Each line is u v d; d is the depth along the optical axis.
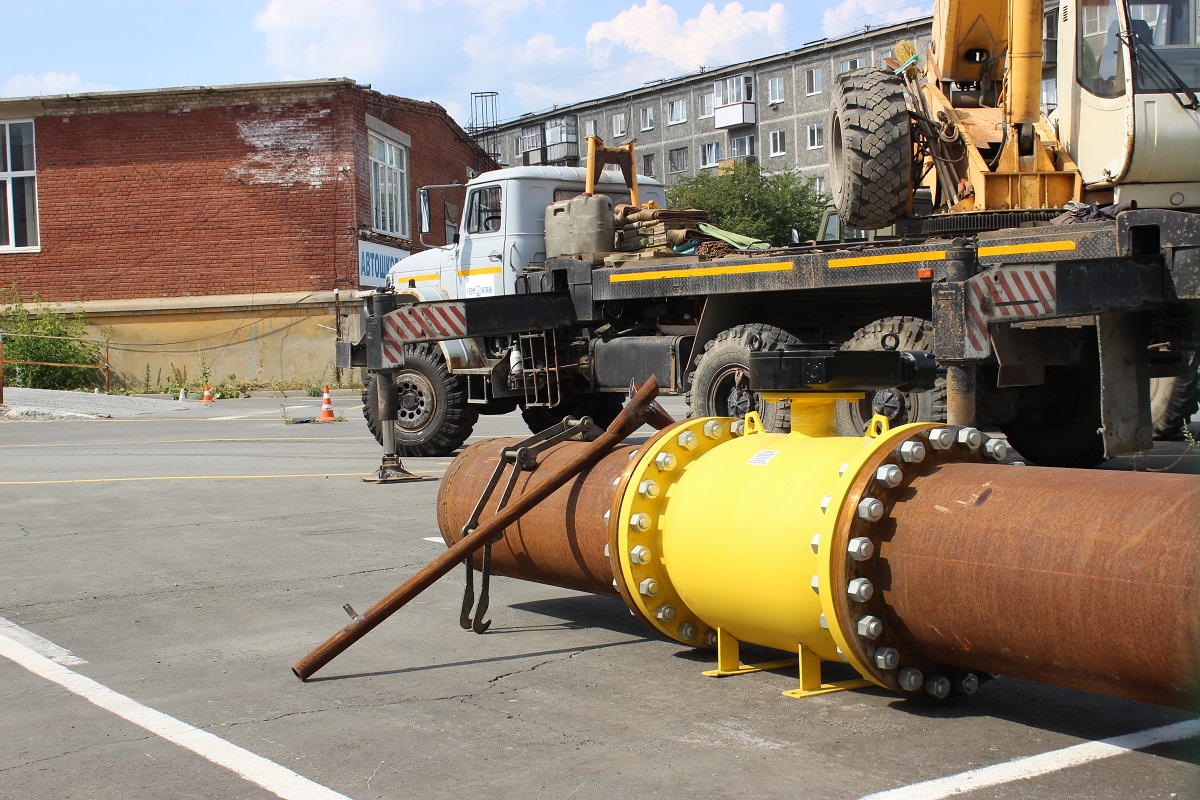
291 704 4.10
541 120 73.56
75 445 14.81
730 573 3.96
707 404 9.32
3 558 6.94
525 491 4.85
